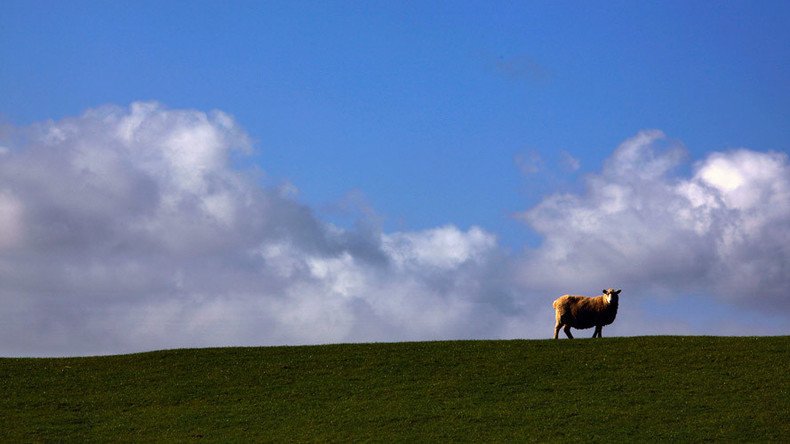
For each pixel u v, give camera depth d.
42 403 49.62
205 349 59.16
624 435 42.12
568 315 58.53
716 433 41.97
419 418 45.34
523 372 51.78
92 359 58.12
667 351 54.19
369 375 52.62
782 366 50.41
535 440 41.88
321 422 45.44
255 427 45.09
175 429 45.19
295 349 58.47
